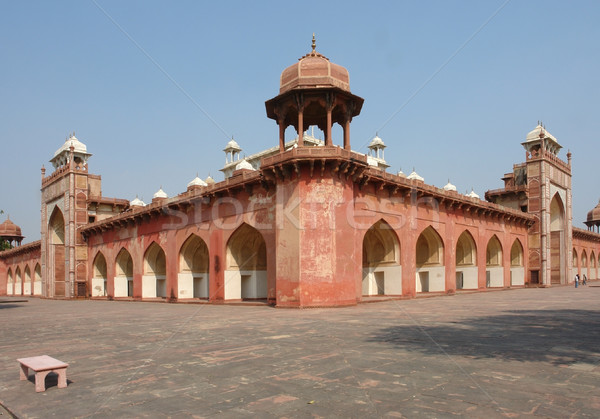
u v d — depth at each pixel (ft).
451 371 10.71
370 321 21.01
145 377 10.81
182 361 12.55
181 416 7.92
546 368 10.93
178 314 28.37
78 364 12.64
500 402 8.27
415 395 8.80
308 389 9.38
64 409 8.54
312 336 16.52
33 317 29.27
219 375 10.77
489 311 25.61
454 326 18.90
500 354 12.66
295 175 29.94
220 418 7.77
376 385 9.57
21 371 10.91
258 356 12.94
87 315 30.01
